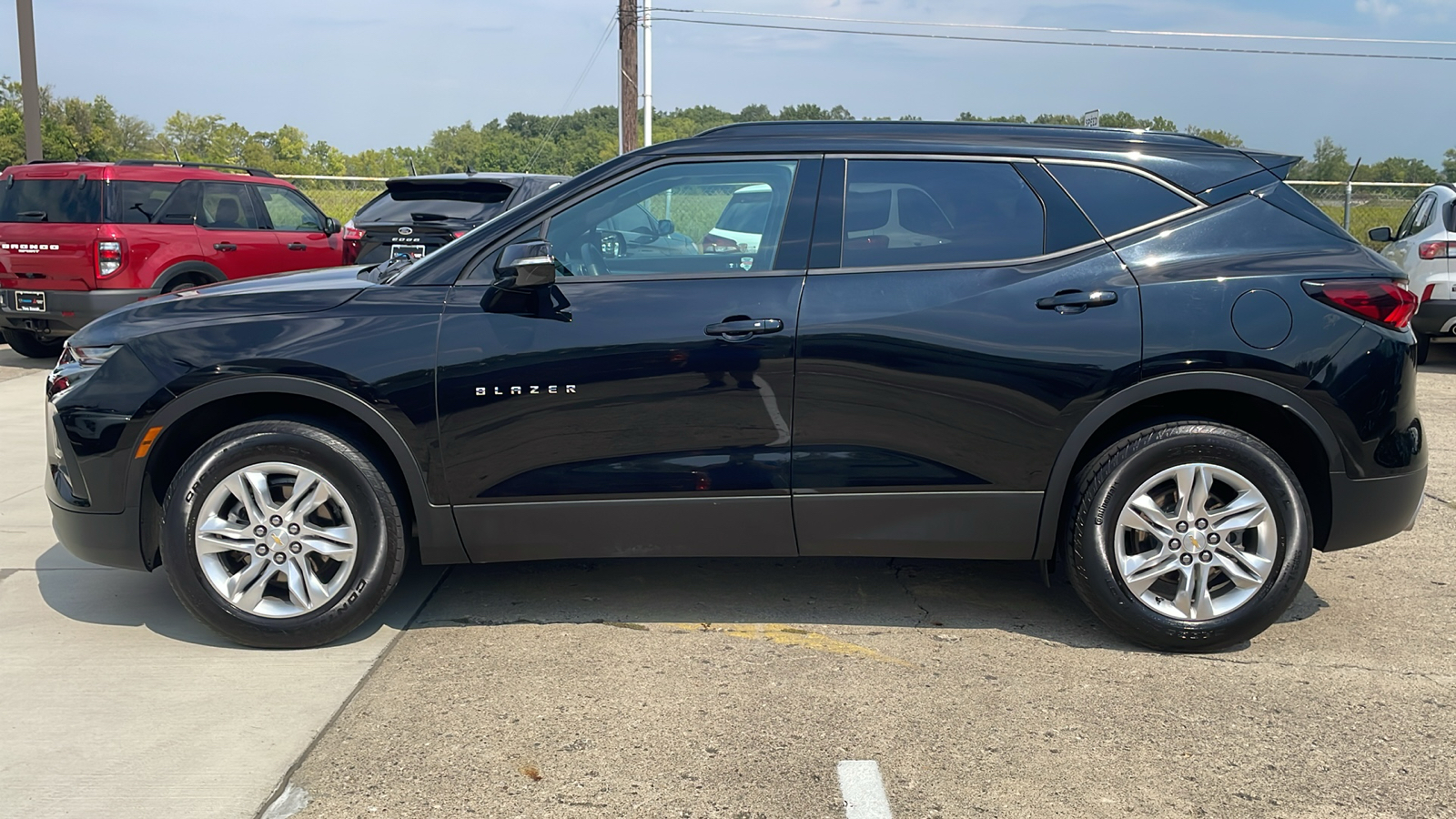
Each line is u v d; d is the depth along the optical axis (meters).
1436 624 3.98
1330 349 3.52
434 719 3.22
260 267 10.51
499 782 2.87
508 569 4.57
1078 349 3.54
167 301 3.83
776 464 3.64
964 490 3.65
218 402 3.75
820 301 3.60
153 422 3.58
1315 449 3.62
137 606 4.14
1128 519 3.61
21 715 3.24
